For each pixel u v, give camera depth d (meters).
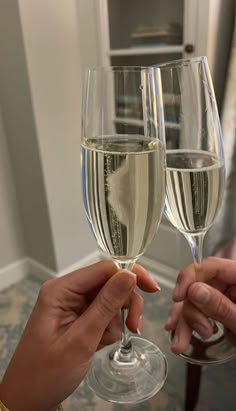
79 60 1.24
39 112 1.17
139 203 0.38
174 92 0.44
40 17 1.09
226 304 0.51
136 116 0.39
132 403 0.50
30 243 1.48
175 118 0.45
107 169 0.37
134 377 0.54
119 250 0.41
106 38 1.24
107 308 0.43
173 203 0.45
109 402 0.51
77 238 1.45
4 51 1.14
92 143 0.40
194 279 0.55
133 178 0.37
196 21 1.03
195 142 0.45
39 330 0.45
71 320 0.48
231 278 0.59
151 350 0.60
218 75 1.12
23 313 1.25
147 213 0.39
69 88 1.23
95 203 0.39
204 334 0.57
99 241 0.42
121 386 0.53
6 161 1.35
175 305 0.65
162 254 1.35
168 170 0.44
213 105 0.44
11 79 1.17
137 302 0.56
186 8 1.04
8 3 1.05
